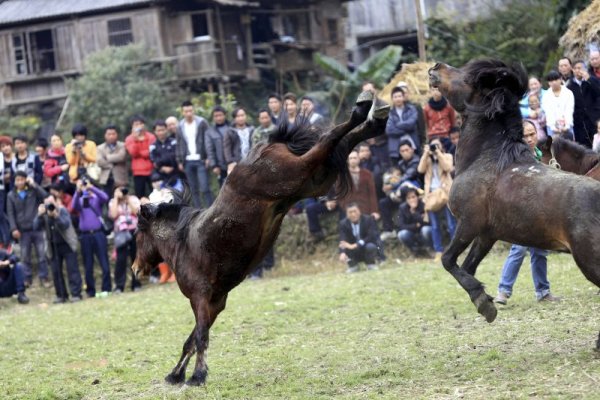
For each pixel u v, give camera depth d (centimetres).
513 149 898
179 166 1858
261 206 873
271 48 3234
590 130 1535
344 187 878
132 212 1839
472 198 906
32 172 1902
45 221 1791
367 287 1471
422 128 1883
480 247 925
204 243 909
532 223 847
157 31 3105
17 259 1825
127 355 1171
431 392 813
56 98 3300
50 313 1611
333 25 3384
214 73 3056
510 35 2450
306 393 873
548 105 1526
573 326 1016
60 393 994
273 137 878
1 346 1325
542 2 2416
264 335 1202
